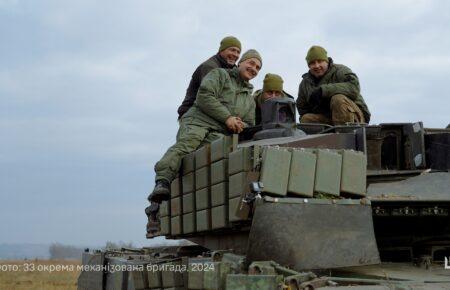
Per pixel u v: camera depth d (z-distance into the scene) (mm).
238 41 11961
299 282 6227
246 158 7844
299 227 7262
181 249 11078
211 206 8953
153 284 8984
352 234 7414
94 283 12391
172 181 10352
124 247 13016
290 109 9617
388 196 7926
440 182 8391
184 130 10133
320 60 11500
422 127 9039
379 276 6797
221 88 10352
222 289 6988
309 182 7488
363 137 8617
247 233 8578
